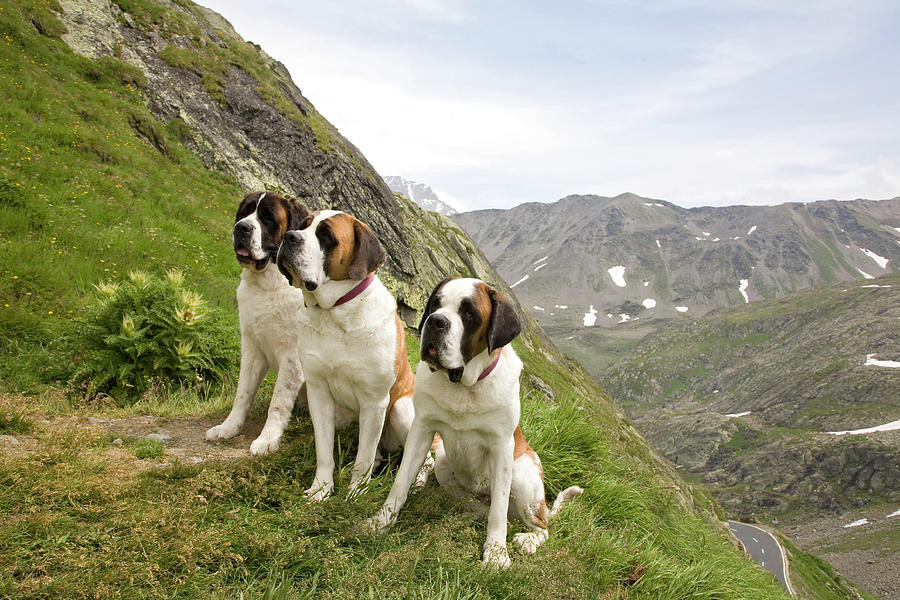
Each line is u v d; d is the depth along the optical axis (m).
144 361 7.01
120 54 20.75
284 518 3.54
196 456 4.56
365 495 3.93
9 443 4.09
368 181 27.86
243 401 5.14
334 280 3.94
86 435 4.35
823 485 151.25
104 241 11.76
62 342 7.45
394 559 3.32
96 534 3.02
